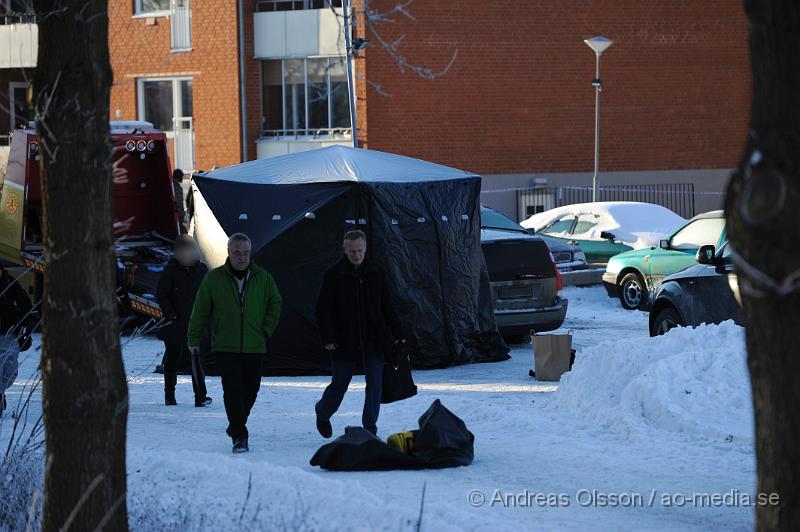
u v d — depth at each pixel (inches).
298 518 326.6
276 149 1648.6
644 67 1679.4
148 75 1702.8
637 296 1013.2
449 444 427.8
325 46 1616.6
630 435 480.4
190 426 540.7
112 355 259.1
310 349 738.8
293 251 740.0
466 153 1616.6
